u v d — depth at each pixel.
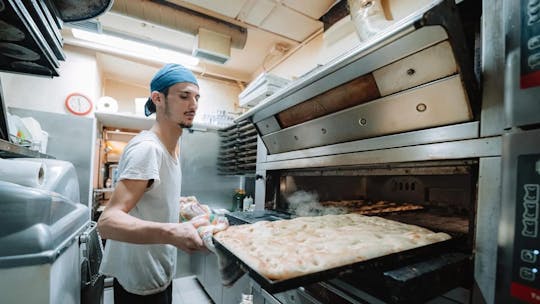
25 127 1.96
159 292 1.28
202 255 2.81
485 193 0.75
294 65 2.86
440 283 0.67
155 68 3.25
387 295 0.64
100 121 3.15
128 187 0.96
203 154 3.31
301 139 1.52
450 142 0.84
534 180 0.52
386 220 1.20
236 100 3.92
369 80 1.01
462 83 0.76
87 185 2.69
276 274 0.62
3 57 1.27
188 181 3.23
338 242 0.86
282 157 1.71
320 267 0.65
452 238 0.86
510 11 0.58
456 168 0.89
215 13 2.38
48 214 0.90
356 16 1.54
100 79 3.19
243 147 2.63
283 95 1.34
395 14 1.75
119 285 1.24
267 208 1.84
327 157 1.35
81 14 1.36
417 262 0.72
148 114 1.54
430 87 0.85
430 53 0.78
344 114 1.18
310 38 2.63
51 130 2.56
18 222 0.81
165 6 2.24
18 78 2.56
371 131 1.12
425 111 0.90
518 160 0.55
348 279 0.75
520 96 0.55
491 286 0.72
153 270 1.22
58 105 2.69
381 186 1.92
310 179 1.83
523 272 0.53
